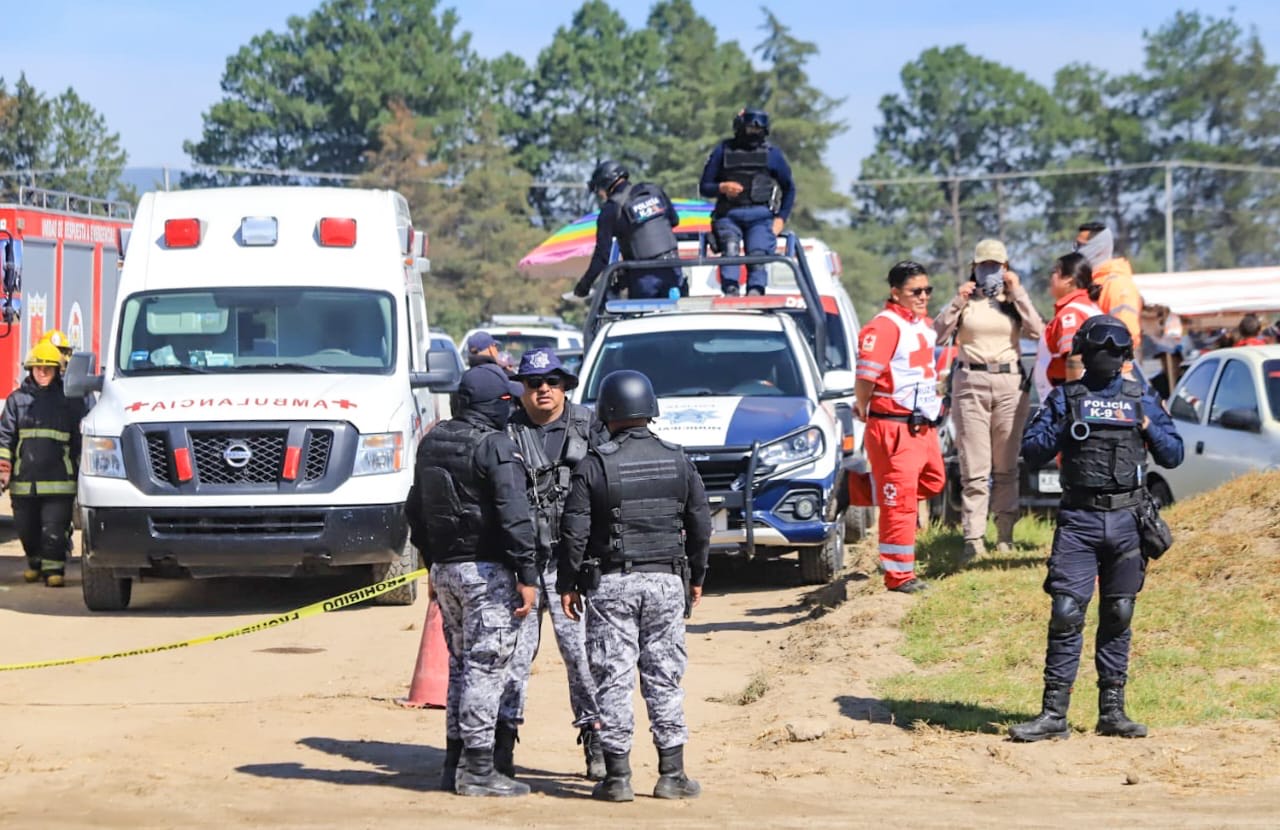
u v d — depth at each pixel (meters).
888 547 23.80
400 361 29.11
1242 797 14.67
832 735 17.67
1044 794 15.08
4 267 37.34
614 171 34.31
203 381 28.03
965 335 26.00
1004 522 26.77
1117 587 17.05
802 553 29.38
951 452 32.66
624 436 15.01
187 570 27.27
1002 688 19.09
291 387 27.69
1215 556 22.53
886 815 14.27
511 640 15.21
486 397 15.22
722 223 35.00
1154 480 33.03
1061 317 23.44
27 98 173.50
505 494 14.90
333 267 30.05
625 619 14.98
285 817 14.27
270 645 24.67
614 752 15.02
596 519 14.94
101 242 43.56
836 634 22.41
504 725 15.84
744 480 28.17
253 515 26.81
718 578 31.06
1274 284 63.75
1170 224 194.50
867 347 23.59
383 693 20.75
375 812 14.48
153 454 27.00
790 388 30.06
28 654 24.02
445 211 169.25
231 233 30.33
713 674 21.66
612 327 31.53
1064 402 17.03
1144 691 18.42
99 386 28.91
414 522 15.49
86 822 14.06
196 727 18.39
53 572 31.52
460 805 14.81
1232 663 19.06
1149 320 45.47
